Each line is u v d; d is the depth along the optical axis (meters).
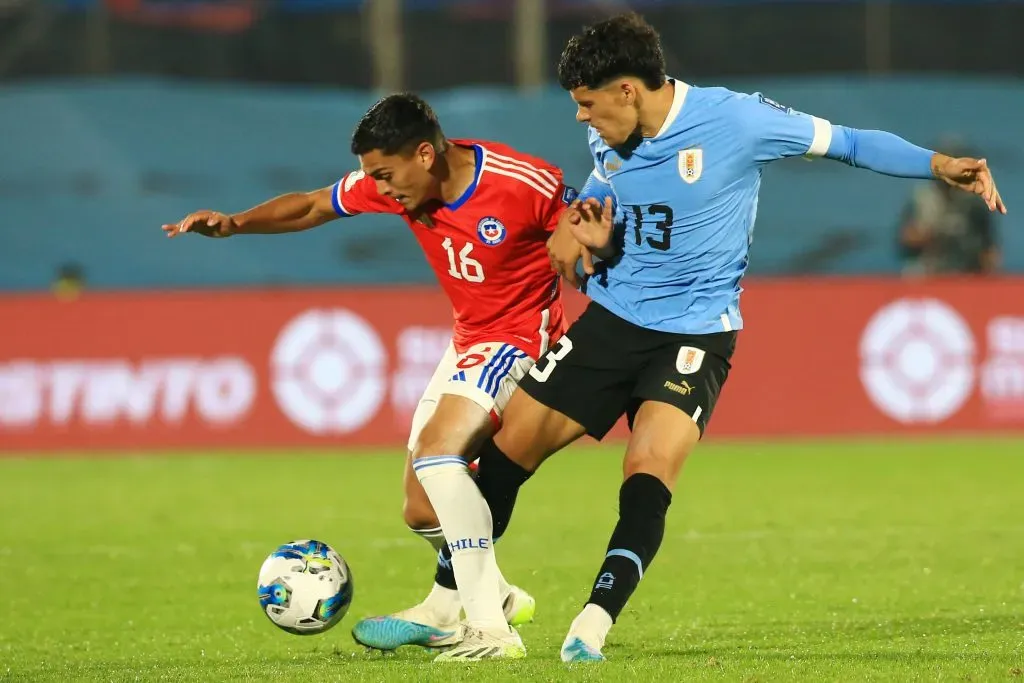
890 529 32.06
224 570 27.83
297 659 18.70
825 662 16.11
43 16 74.62
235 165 72.31
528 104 70.94
